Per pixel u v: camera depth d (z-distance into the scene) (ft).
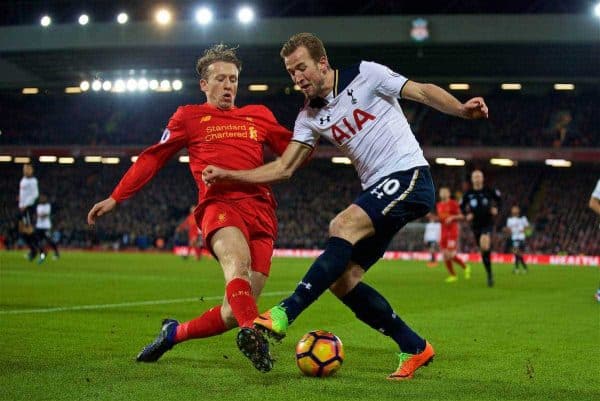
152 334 25.09
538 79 138.00
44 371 17.70
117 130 159.43
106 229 146.41
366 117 17.10
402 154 17.11
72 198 156.97
